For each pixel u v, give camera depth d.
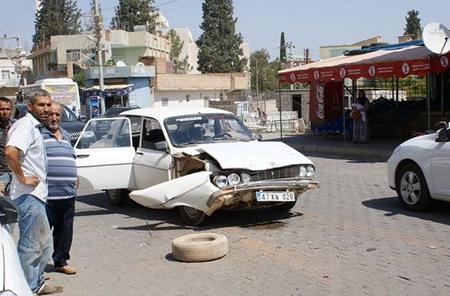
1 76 89.50
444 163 8.20
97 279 6.17
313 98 22.86
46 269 6.55
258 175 7.93
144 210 9.83
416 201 8.80
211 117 9.41
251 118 40.66
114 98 47.47
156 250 7.23
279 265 6.36
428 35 13.82
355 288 5.53
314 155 18.11
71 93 30.25
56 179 5.96
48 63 67.69
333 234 7.64
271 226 8.23
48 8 77.69
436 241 7.11
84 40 61.84
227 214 9.08
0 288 3.10
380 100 21.67
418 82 24.02
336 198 10.35
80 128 17.44
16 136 5.21
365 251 6.77
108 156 9.33
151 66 51.62
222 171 7.84
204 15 73.94
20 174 5.20
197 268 6.39
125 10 73.94
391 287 5.52
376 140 19.92
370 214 8.84
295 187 8.11
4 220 3.95
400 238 7.31
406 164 8.98
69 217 6.25
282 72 20.20
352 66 16.98
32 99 5.80
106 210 10.03
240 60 74.44
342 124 21.30
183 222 8.58
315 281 5.78
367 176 13.01
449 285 5.52
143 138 9.46
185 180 8.03
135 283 5.98
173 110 9.55
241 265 6.42
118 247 7.47
